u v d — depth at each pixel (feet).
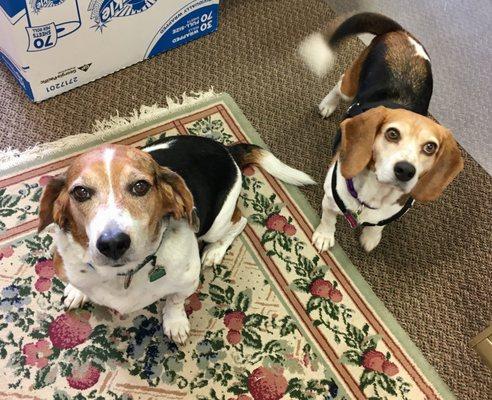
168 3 3.22
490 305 2.93
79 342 2.52
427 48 3.93
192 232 2.08
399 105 2.55
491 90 3.81
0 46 3.11
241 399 2.49
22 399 2.37
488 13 4.17
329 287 2.82
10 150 3.01
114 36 3.17
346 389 2.58
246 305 2.72
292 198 3.07
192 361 2.55
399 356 2.69
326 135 3.37
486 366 2.74
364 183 2.43
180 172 2.23
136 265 1.90
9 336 2.50
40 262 2.68
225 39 3.65
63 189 1.77
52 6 2.78
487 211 3.24
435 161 2.34
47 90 3.17
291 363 2.60
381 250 3.02
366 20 2.98
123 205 1.65
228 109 3.35
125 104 3.28
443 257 3.04
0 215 2.79
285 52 3.65
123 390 2.44
